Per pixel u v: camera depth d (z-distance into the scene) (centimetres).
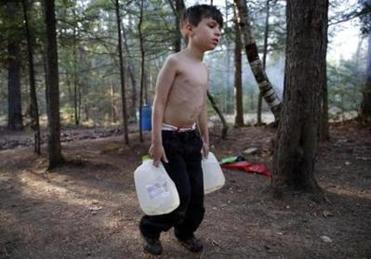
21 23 649
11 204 426
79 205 410
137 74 1973
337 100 1063
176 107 245
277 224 342
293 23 389
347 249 294
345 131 796
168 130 249
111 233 328
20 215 387
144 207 245
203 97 259
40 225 356
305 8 380
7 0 616
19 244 316
